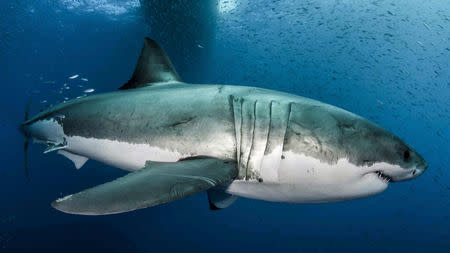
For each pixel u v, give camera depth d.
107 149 2.30
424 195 15.45
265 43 18.20
